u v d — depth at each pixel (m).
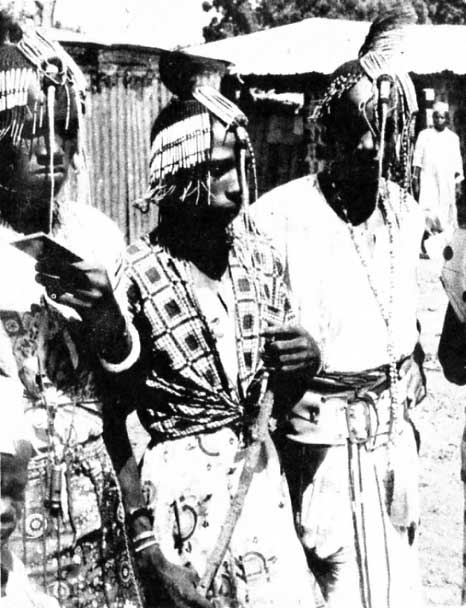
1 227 2.81
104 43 13.07
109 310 2.74
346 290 3.74
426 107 16.73
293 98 20.94
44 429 2.74
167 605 2.99
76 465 2.80
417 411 8.42
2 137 2.75
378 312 3.77
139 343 2.95
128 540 3.01
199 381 3.10
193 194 3.07
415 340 3.89
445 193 16.55
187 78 3.07
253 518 3.09
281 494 3.19
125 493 3.00
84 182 2.96
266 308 3.23
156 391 3.13
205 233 3.12
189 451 3.11
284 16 28.83
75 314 2.77
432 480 6.73
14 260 2.59
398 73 3.64
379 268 3.79
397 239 3.82
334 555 3.75
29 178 2.77
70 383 2.79
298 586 3.13
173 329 3.09
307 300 3.72
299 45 17.75
